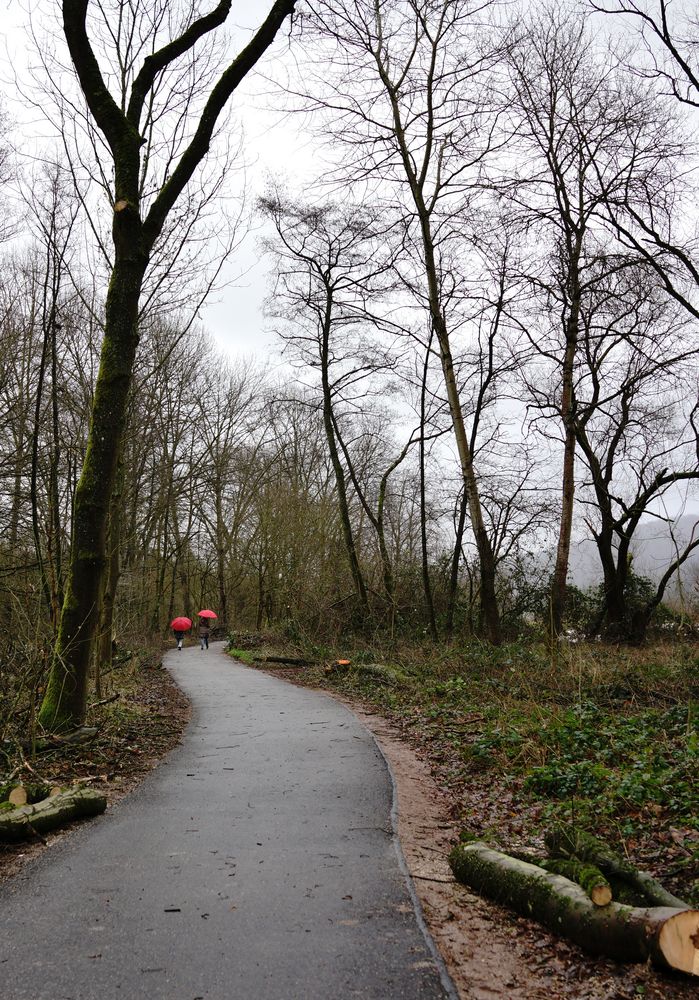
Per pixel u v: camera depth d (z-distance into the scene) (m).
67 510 13.29
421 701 13.38
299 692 16.69
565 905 4.18
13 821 5.75
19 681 8.61
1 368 15.48
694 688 12.30
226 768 8.52
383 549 27.02
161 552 40.88
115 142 10.08
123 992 3.46
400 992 3.47
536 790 7.09
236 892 4.69
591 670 13.56
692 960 3.71
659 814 6.00
